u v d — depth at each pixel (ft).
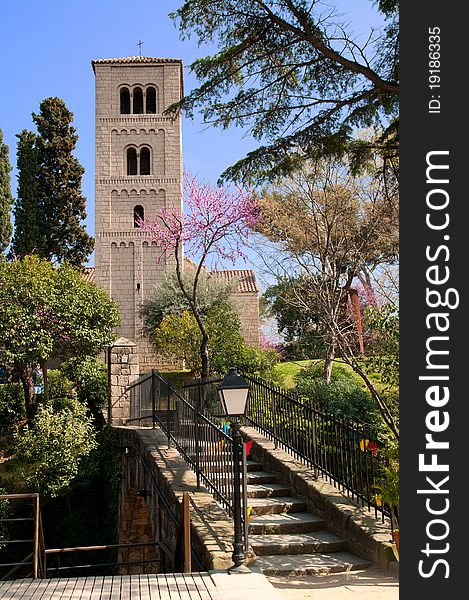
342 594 21.39
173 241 83.41
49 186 113.09
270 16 31.14
